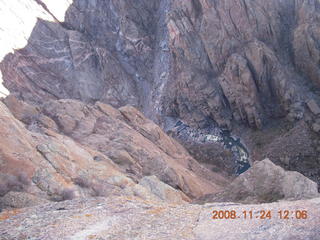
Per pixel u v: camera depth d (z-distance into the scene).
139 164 25.44
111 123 30.44
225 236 8.27
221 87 49.34
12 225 10.47
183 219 10.07
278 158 40.88
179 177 25.36
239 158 44.78
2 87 51.34
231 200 17.09
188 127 52.06
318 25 44.34
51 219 10.71
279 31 48.22
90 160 20.58
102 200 12.76
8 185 14.71
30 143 18.23
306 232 7.40
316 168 37.84
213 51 49.50
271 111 46.38
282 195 16.02
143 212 10.97
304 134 41.38
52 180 16.11
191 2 50.41
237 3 47.00
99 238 8.92
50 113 28.91
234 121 49.25
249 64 46.22
